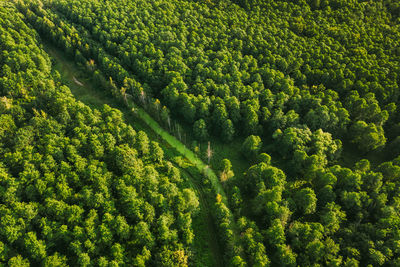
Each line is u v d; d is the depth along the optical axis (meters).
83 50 155.50
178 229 83.62
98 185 86.06
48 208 77.75
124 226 78.12
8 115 104.94
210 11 182.00
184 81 134.50
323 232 80.50
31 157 91.38
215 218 90.44
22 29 156.12
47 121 103.44
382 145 110.81
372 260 73.19
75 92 143.38
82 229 75.25
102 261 71.50
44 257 71.44
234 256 76.19
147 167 95.00
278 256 75.69
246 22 168.88
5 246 71.88
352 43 151.62
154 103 128.75
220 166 110.50
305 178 100.31
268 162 104.06
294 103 122.81
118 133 105.69
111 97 141.50
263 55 149.00
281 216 82.56
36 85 125.00
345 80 127.62
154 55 144.00
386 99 121.69
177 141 123.19
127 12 176.12
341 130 117.25
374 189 90.00
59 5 183.38
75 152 95.25
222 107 117.62
